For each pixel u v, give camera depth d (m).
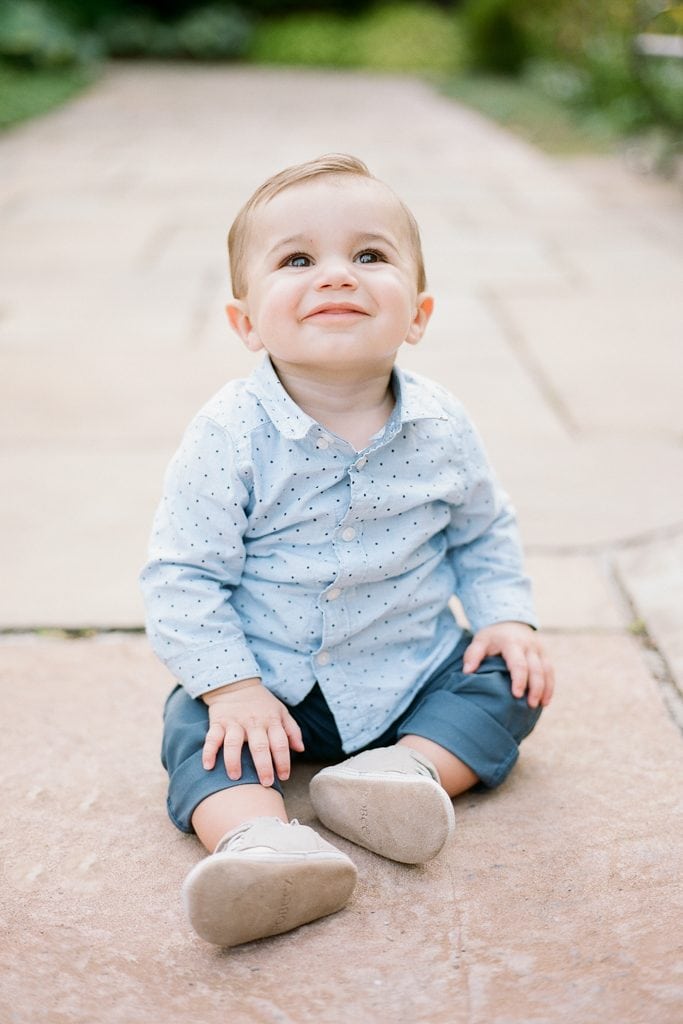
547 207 5.99
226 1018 1.18
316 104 10.64
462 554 1.69
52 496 2.59
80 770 1.63
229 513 1.49
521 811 1.52
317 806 1.47
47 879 1.41
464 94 10.98
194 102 10.71
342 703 1.54
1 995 1.21
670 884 1.37
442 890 1.37
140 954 1.28
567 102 9.59
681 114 6.96
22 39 11.40
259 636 1.55
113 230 5.43
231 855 1.21
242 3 15.43
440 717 1.52
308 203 1.45
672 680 1.85
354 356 1.44
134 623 2.04
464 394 3.24
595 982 1.21
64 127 8.92
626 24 8.41
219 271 4.70
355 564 1.49
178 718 1.50
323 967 1.25
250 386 1.54
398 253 1.48
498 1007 1.18
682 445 2.86
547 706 1.77
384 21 14.98
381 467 1.50
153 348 3.71
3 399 3.21
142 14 14.98
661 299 4.26
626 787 1.57
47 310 4.13
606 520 2.44
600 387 3.30
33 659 1.92
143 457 2.81
